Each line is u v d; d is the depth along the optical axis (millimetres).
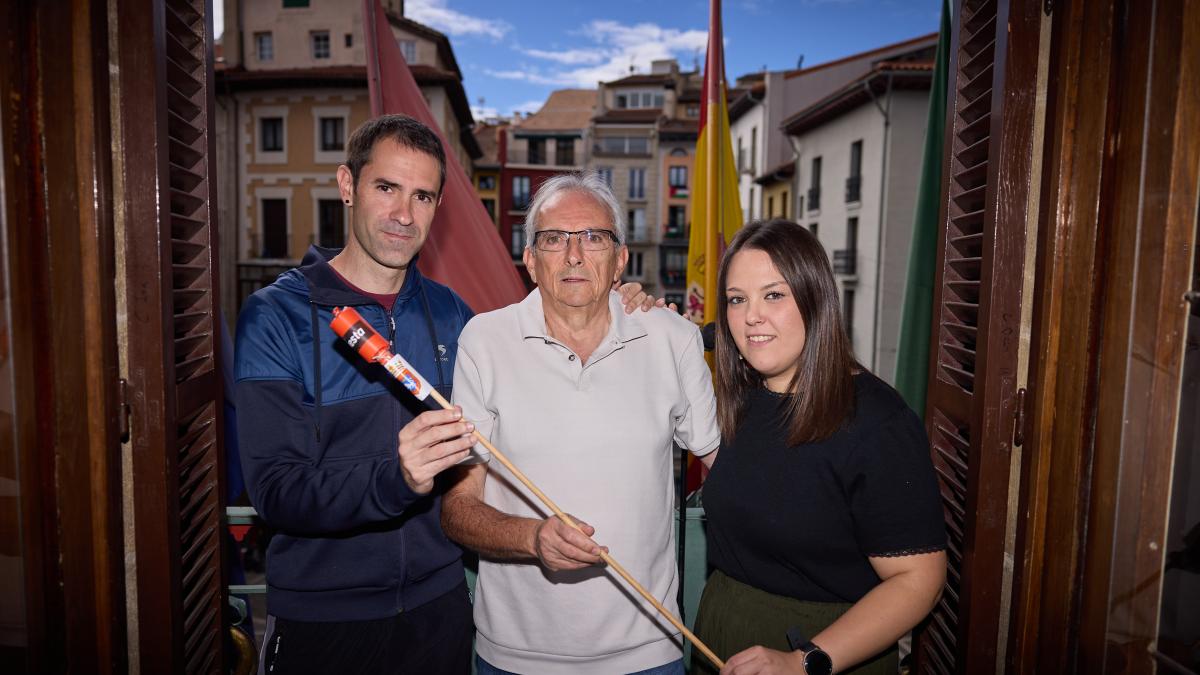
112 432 1341
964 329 1600
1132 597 1251
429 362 1822
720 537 1626
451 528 1587
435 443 1324
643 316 1727
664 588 1670
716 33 3273
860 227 17438
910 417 1408
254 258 19781
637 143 36719
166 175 1372
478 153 30031
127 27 1317
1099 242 1293
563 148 37750
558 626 1609
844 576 1469
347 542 1690
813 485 1440
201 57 1573
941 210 1718
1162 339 1181
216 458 1646
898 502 1355
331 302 1703
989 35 1530
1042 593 1429
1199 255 1138
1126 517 1255
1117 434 1265
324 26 20047
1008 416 1453
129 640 1428
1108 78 1271
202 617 1591
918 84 15844
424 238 1763
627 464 1604
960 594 1553
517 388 1618
